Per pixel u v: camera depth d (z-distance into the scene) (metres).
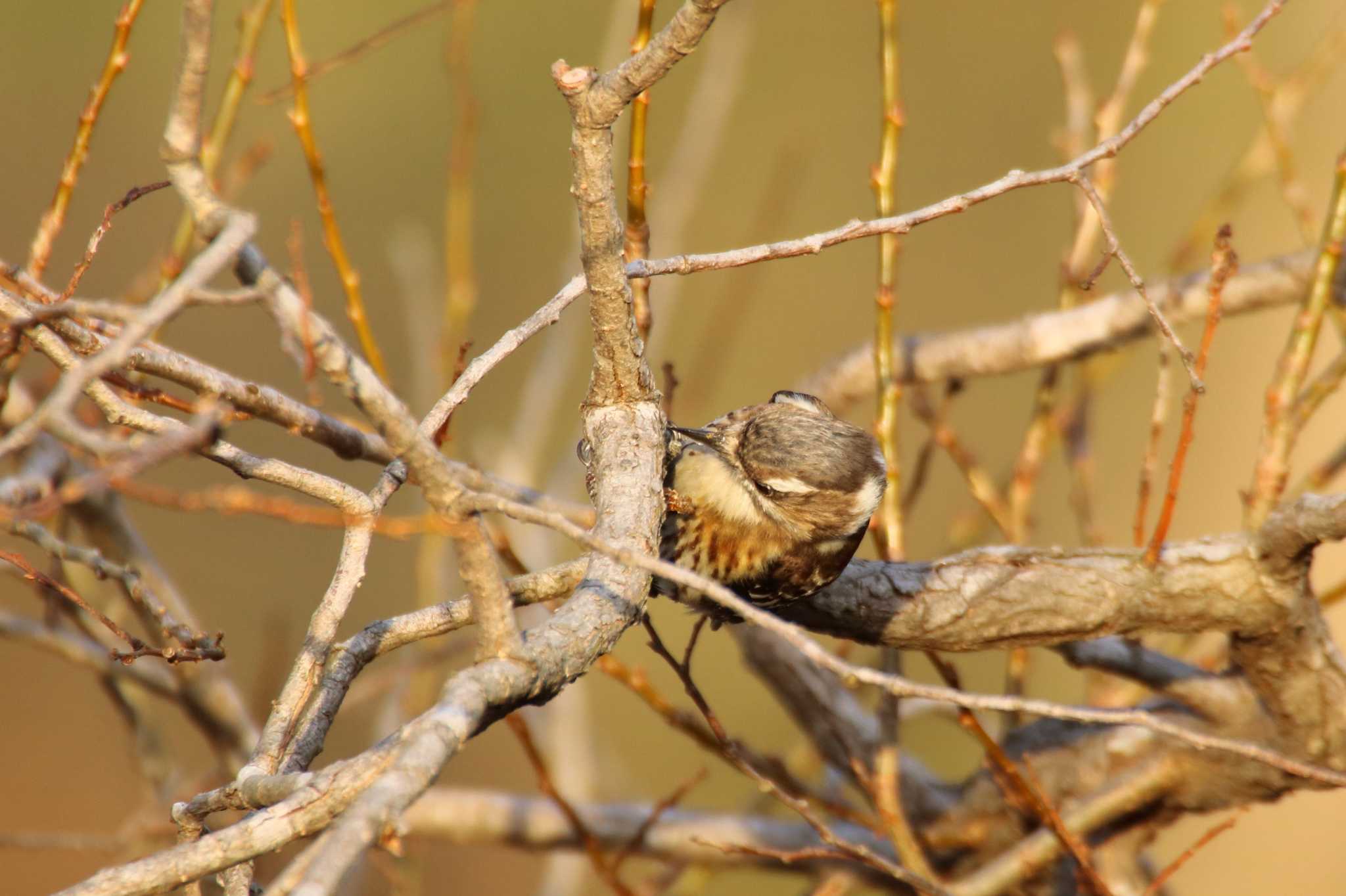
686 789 10.24
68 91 24.17
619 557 4.83
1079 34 25.44
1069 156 11.73
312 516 5.31
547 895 12.48
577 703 13.21
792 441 8.33
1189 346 21.02
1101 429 22.91
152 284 10.62
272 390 6.92
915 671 19.39
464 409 23.55
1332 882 18.44
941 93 25.67
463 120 11.54
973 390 23.17
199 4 4.84
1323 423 19.53
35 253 7.84
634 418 7.12
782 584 8.16
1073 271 11.48
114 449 4.74
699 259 6.92
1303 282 10.70
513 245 24.86
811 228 25.31
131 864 4.85
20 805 18.69
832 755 11.11
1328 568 18.83
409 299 15.09
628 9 12.14
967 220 25.41
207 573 20.44
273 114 23.95
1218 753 9.11
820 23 25.61
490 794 12.03
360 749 17.78
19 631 10.73
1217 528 22.19
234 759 11.09
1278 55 24.02
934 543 21.38
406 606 22.14
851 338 24.75
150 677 10.91
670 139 24.53
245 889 5.52
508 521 13.16
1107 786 9.52
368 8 24.78
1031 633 8.38
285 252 23.61
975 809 10.51
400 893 11.43
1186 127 24.53
